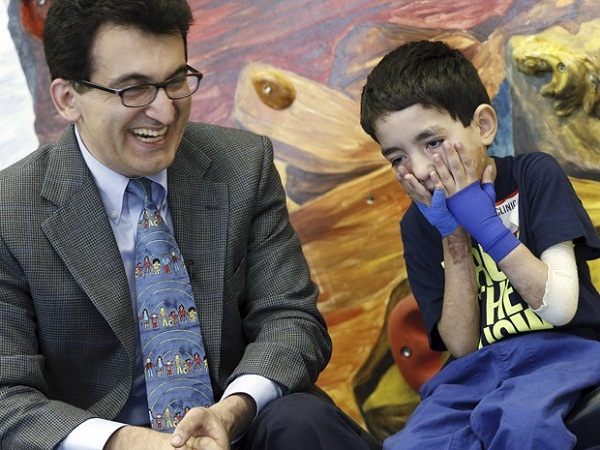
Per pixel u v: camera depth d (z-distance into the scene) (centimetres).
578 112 329
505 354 255
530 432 229
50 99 377
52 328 265
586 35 329
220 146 286
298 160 357
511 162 272
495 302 264
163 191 275
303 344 266
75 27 253
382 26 350
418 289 279
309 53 357
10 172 273
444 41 344
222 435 236
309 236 355
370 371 349
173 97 258
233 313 275
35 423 248
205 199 276
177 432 232
